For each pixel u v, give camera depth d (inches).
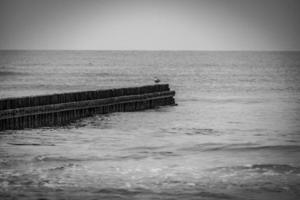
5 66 6742.1
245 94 3201.3
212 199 788.6
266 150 1180.5
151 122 1717.5
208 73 5698.8
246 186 848.3
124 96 1947.6
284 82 4325.8
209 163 1018.1
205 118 1873.8
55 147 1211.9
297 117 1925.4
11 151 1147.3
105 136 1403.8
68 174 913.5
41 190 818.2
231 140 1343.5
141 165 995.9
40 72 5565.9
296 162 1030.4
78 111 1695.4
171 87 3786.9
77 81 4372.5
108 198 788.0
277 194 810.8
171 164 1007.0
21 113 1439.5
